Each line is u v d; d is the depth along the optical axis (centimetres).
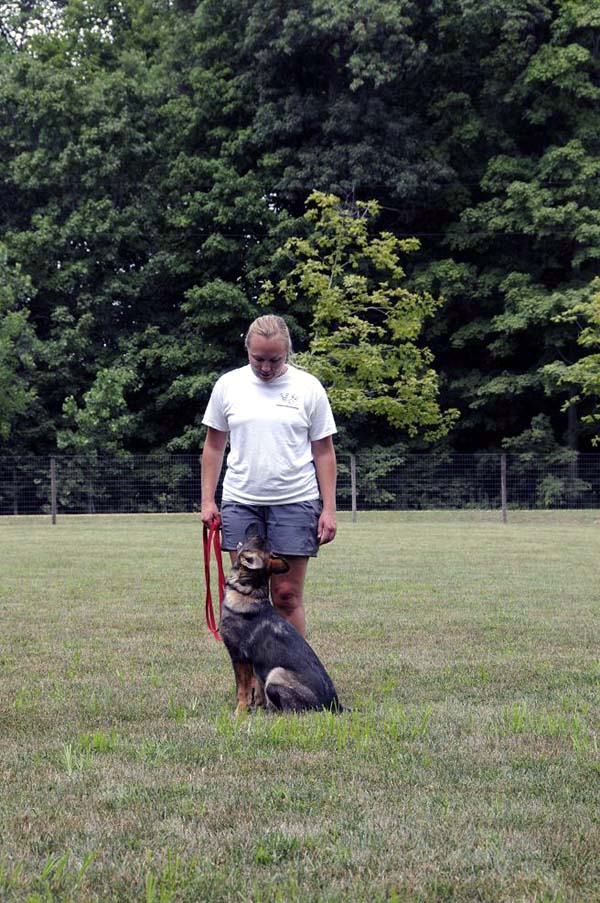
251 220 3453
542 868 312
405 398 3070
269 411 601
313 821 354
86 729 504
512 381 3462
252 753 446
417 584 1227
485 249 3519
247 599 547
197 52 3638
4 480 2989
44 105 3406
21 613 966
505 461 2809
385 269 3500
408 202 3472
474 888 297
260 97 3459
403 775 412
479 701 575
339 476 3098
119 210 3522
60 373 3381
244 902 286
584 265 3441
